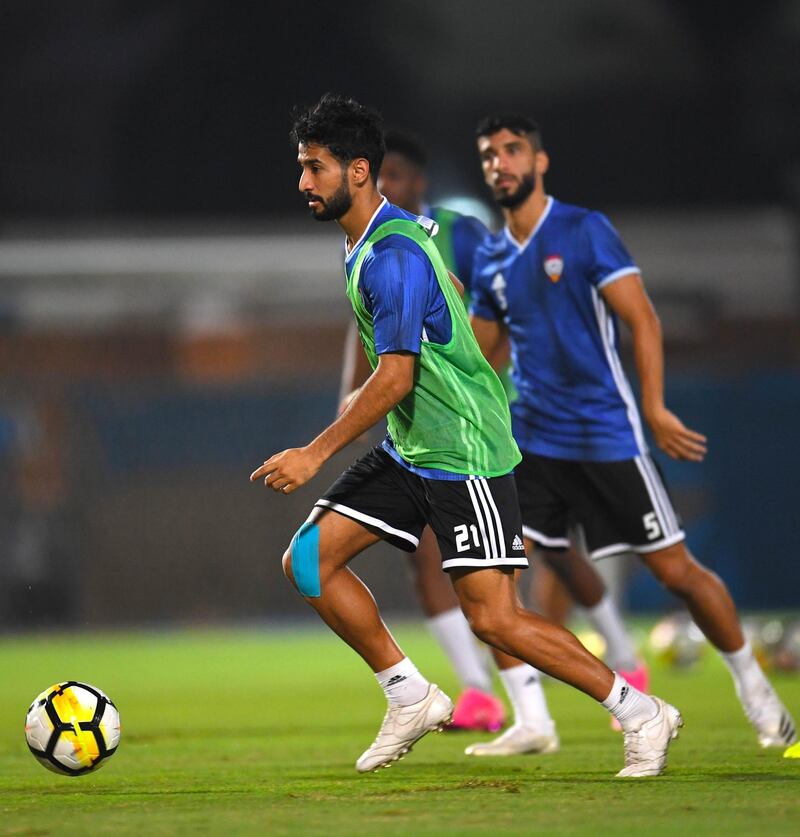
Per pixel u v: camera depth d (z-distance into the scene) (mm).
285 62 122125
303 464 17578
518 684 22969
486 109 122625
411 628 71875
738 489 77438
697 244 104438
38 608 78688
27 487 79188
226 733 28078
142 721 31297
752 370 85812
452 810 15852
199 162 121812
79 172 120250
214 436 79812
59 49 120125
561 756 22391
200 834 14336
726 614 22938
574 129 123375
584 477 23531
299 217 121438
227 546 79688
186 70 121812
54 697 19094
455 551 18688
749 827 14352
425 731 19547
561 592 29312
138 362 88062
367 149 18312
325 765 21812
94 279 103812
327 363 86438
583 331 23344
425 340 18391
